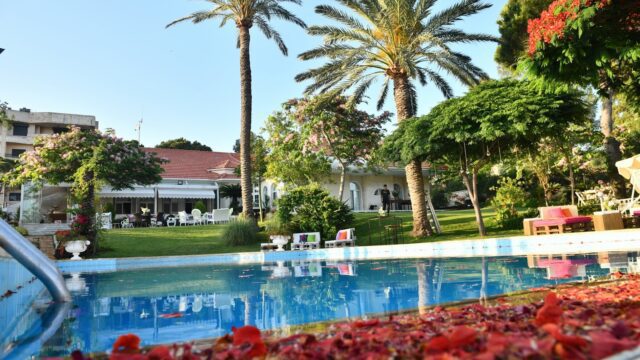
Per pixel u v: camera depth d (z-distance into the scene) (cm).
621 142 2475
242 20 2195
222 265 1345
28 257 510
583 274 602
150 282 876
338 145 2612
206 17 2273
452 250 1339
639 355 150
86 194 1942
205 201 4025
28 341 338
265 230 2144
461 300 445
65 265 1428
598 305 302
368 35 1858
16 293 722
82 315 469
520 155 1992
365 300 512
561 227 1431
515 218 1892
